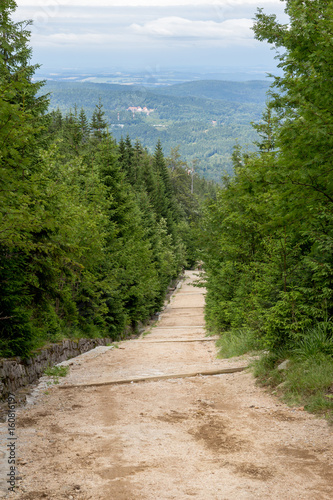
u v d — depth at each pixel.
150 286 33.38
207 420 7.24
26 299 11.51
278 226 9.49
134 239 33.28
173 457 5.53
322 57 7.42
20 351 10.85
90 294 20.70
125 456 5.55
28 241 9.78
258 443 6.04
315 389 7.86
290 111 8.71
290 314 10.20
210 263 22.64
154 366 13.51
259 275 14.80
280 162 8.28
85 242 16.11
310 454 5.54
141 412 7.88
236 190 9.03
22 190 8.63
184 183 114.81
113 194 28.73
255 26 8.76
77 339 17.36
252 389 9.30
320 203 8.79
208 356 15.42
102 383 10.55
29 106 15.81
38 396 9.37
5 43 8.53
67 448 5.86
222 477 4.89
